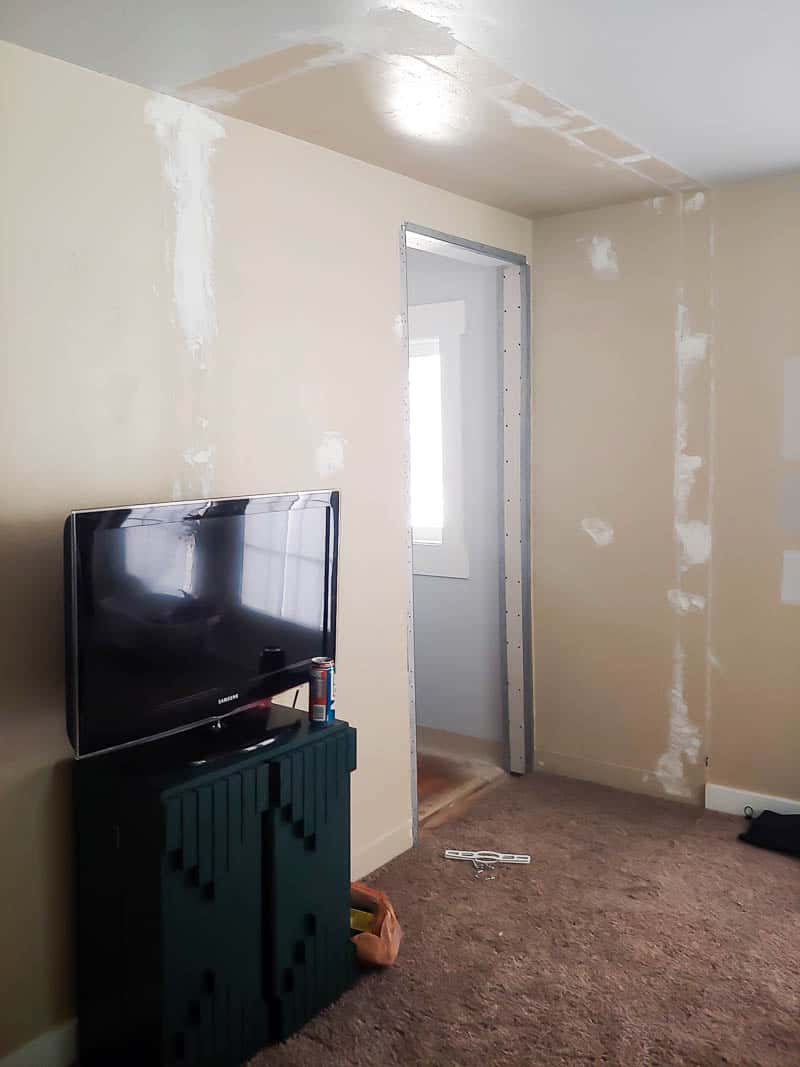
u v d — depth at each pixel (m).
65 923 2.27
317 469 2.96
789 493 3.49
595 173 3.29
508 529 4.16
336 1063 2.24
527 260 4.04
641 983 2.55
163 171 2.42
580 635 4.06
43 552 2.18
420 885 3.13
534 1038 2.32
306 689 2.99
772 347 3.48
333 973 2.48
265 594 2.50
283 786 2.27
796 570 3.49
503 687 4.26
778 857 3.31
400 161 3.08
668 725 3.85
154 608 2.17
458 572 4.36
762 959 2.66
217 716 2.38
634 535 3.87
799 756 3.53
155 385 2.42
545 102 2.53
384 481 3.24
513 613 4.18
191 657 2.28
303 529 2.61
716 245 3.57
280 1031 2.32
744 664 3.64
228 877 2.17
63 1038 2.28
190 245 2.50
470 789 4.01
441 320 4.30
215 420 2.60
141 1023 2.10
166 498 2.47
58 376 2.19
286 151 2.79
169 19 1.94
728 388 3.59
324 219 2.94
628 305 3.81
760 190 3.45
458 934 2.81
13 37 2.03
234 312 2.64
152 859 2.04
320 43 2.09
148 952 2.06
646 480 3.82
